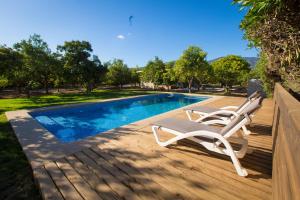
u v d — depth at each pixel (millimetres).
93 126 10148
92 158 3590
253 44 3588
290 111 1053
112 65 37375
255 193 2365
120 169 3115
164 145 3975
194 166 3117
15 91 29250
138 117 12430
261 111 7359
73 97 18766
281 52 3053
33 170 3184
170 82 34000
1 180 3123
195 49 24688
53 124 10406
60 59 24891
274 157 2227
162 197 2365
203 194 2395
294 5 2334
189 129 3555
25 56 18469
